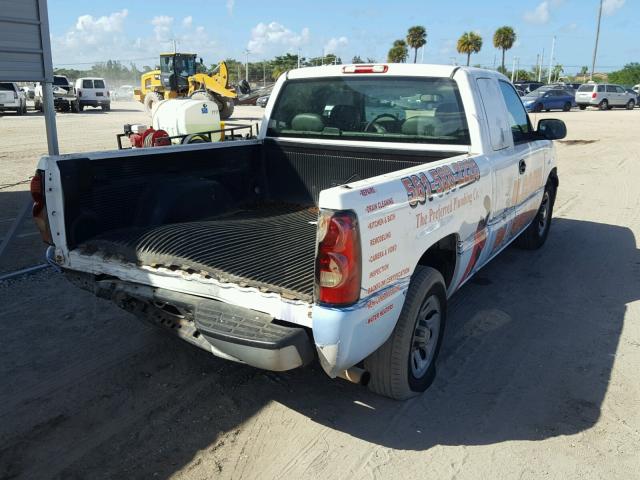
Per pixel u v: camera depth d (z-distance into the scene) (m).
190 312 3.24
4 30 6.72
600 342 4.52
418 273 3.45
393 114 4.70
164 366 4.07
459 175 3.76
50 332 4.54
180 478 2.97
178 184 4.34
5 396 3.66
